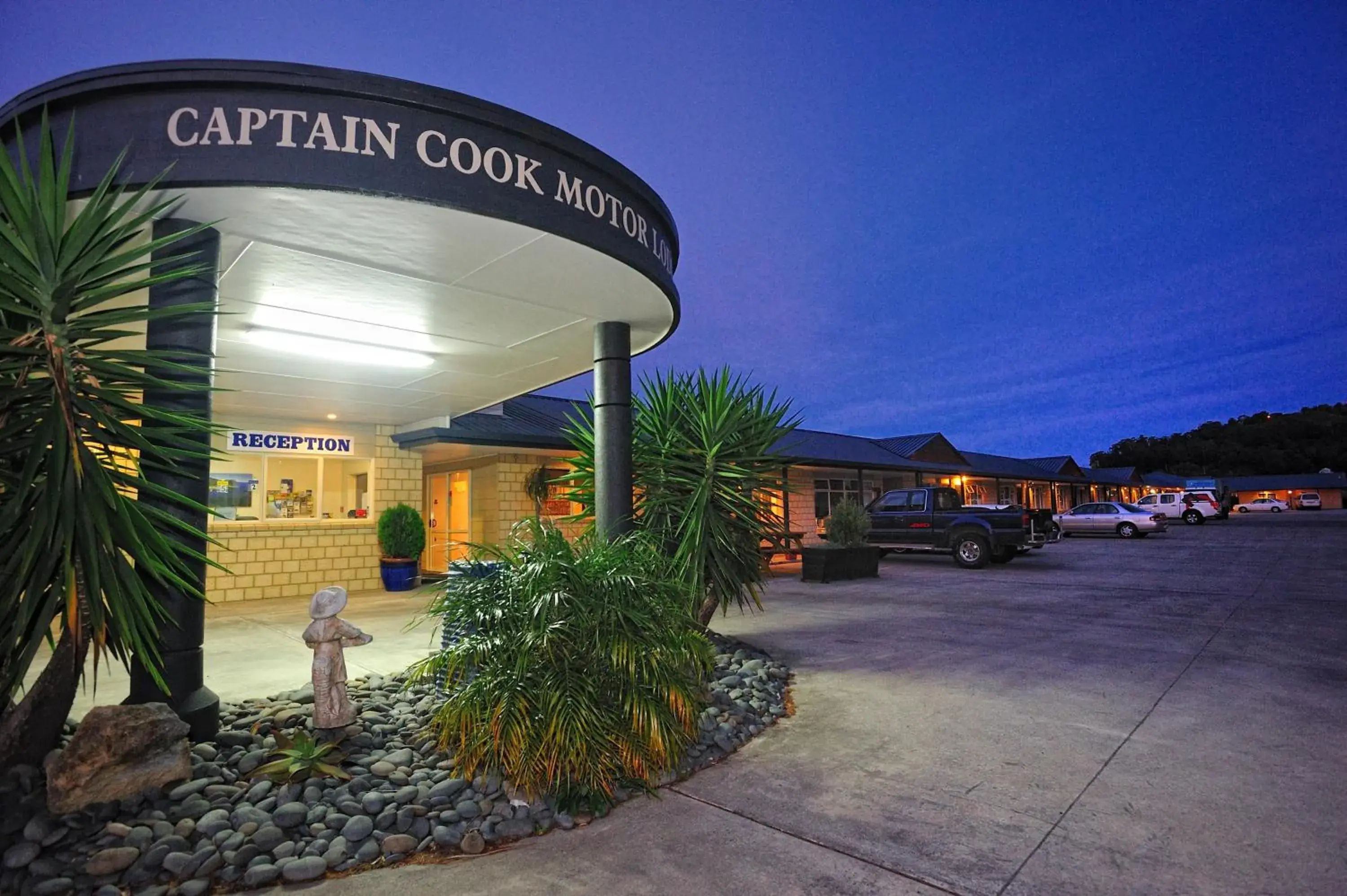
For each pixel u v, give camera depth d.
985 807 3.66
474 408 11.23
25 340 3.28
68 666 3.74
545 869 3.16
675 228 6.18
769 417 7.61
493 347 7.37
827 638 8.30
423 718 4.74
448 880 3.08
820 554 13.98
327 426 12.45
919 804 3.73
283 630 8.84
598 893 2.96
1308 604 10.18
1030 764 4.24
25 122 4.13
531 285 5.61
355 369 8.40
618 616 4.20
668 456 7.29
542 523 4.83
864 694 5.85
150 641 3.60
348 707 4.35
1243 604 10.32
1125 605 10.48
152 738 3.54
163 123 3.92
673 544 7.02
